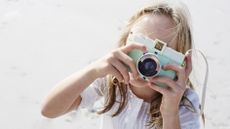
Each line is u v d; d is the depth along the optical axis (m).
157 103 1.91
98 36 4.66
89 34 4.68
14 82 3.91
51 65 4.16
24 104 3.67
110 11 5.14
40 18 4.85
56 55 4.31
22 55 4.27
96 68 1.78
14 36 4.52
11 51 4.31
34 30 4.65
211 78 4.16
